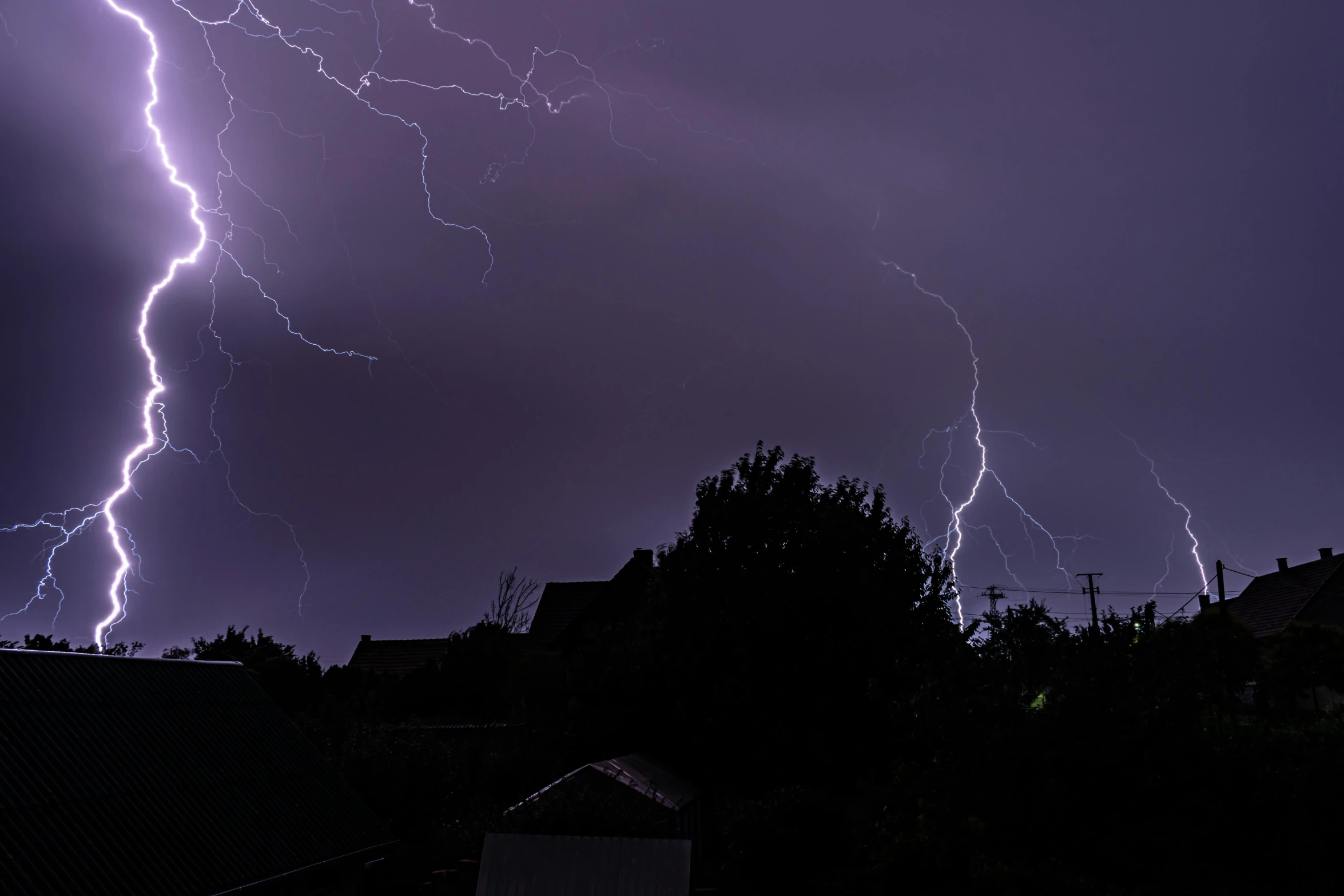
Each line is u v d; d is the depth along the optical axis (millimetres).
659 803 15062
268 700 11547
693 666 20031
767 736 18688
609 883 10617
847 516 21125
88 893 6922
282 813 9672
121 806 8062
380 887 12984
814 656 19156
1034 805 9328
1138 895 8625
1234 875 8664
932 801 10297
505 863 10898
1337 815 8453
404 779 15734
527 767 18750
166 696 10141
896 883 10102
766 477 23000
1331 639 14695
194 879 7836
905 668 11312
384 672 30562
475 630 26688
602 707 20750
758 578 20281
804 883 12750
